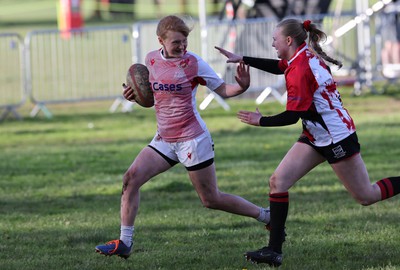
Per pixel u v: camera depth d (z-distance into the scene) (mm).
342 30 61094
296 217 25984
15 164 38906
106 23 110625
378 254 20609
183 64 19594
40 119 55656
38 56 74375
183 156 20031
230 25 58125
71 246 22938
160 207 28859
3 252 22203
